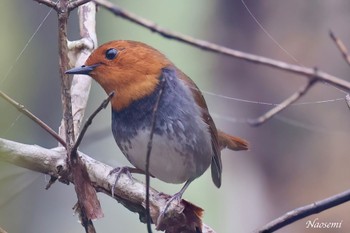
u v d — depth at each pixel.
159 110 7.66
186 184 8.05
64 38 5.68
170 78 7.77
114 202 13.50
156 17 14.27
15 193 6.89
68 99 5.91
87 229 6.48
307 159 11.99
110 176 6.88
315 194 11.84
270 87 12.14
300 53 11.88
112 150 13.53
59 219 13.06
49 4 5.59
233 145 8.99
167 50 14.00
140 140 7.67
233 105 12.42
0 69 11.73
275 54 11.99
